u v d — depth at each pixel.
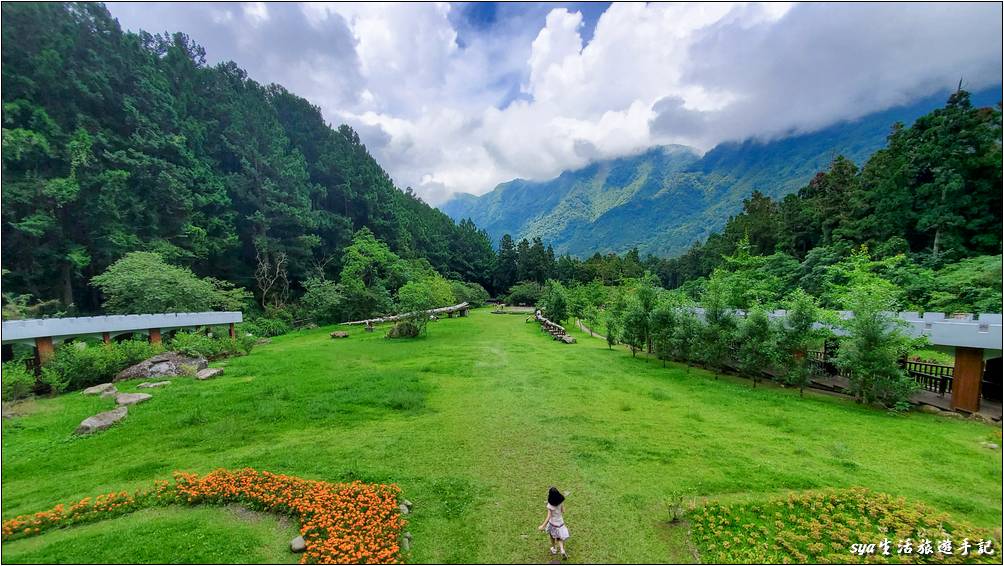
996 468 8.30
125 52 32.44
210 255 36.88
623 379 15.95
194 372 16.19
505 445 9.48
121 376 15.34
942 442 9.64
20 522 6.28
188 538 6.12
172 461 8.59
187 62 40.22
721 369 17.80
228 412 11.45
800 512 6.81
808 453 9.00
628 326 21.02
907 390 11.91
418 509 6.94
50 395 13.48
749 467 8.34
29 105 25.45
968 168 26.61
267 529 6.43
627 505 7.02
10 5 25.62
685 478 7.91
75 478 7.91
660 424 10.87
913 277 23.23
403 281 48.78
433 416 11.45
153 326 19.05
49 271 26.27
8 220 23.81
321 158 53.00
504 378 15.88
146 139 30.86
